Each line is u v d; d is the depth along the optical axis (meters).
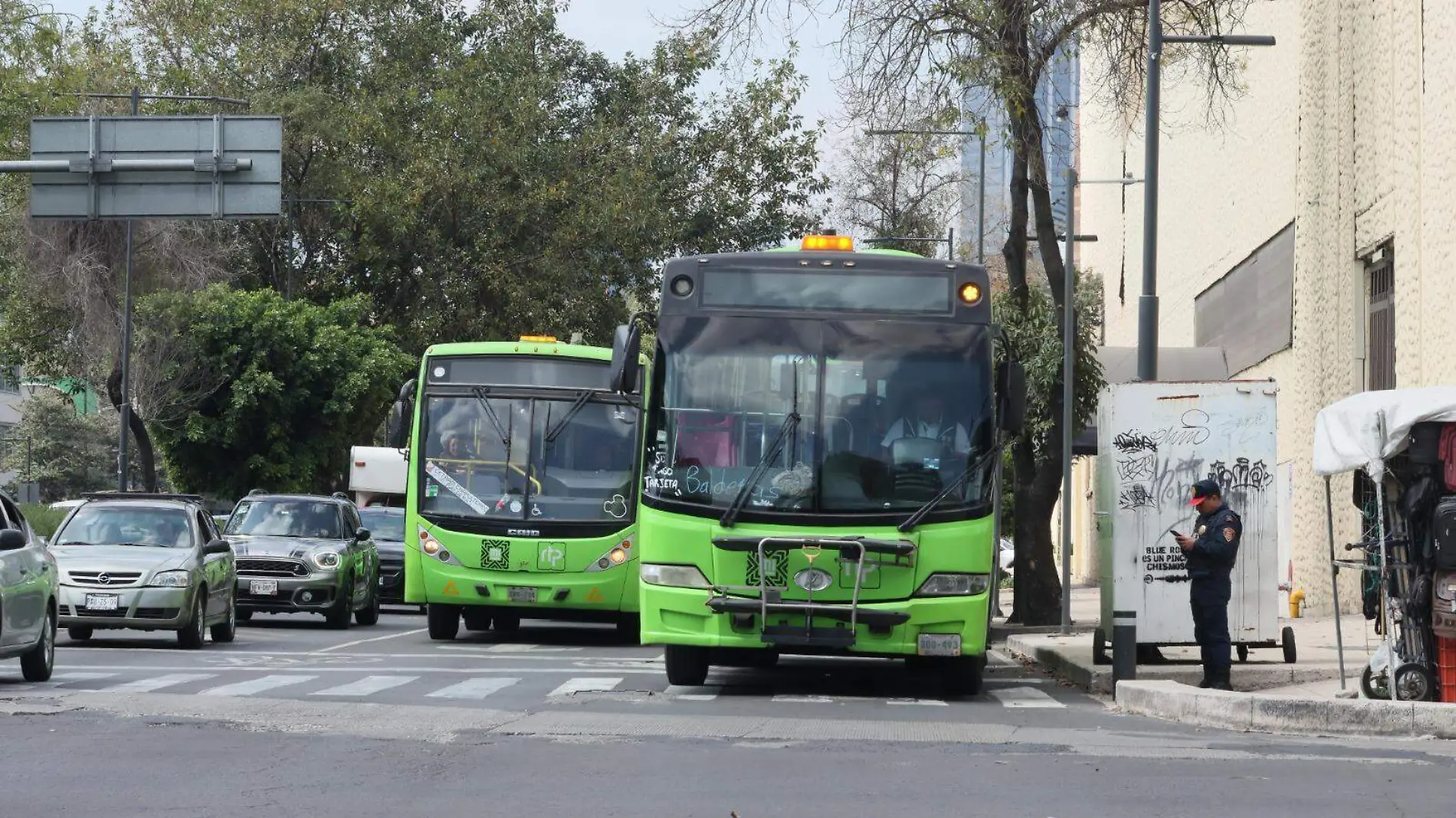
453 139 60.56
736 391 18.09
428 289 60.78
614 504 27.64
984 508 17.92
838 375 18.08
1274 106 38.56
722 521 17.72
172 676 19.69
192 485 60.50
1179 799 10.60
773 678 21.16
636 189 61.34
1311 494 33.56
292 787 10.76
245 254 63.09
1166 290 53.84
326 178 61.72
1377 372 32.06
